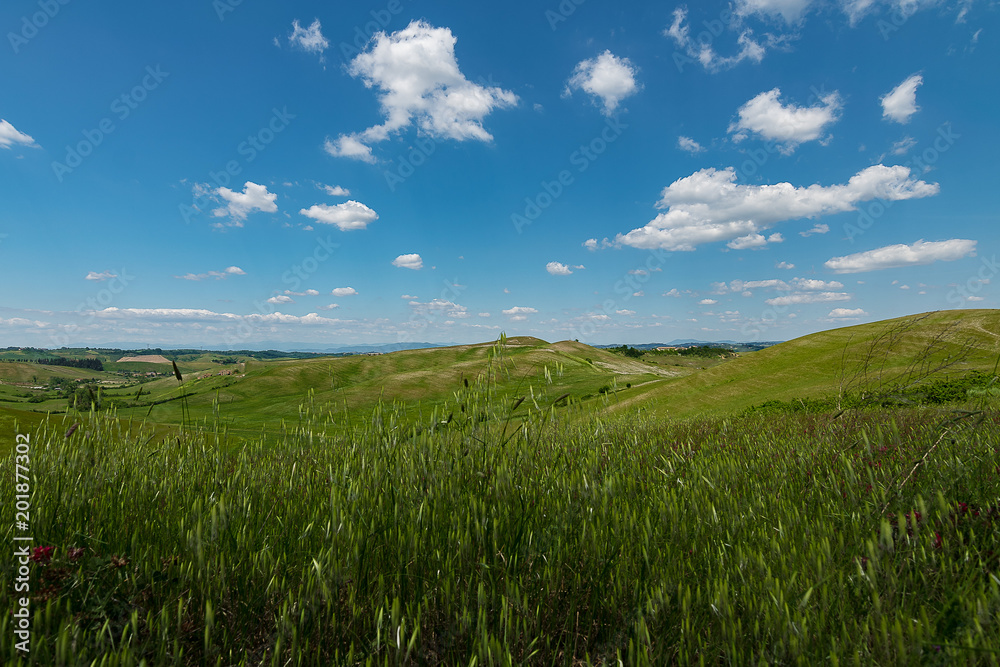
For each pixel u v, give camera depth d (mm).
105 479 3240
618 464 3664
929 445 3213
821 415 10469
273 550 2176
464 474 2994
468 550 2008
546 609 1896
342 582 1854
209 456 4000
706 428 10352
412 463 2984
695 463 4066
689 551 2289
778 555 2100
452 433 3418
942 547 1914
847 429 5484
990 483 2500
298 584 1915
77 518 2590
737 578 1964
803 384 31859
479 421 3441
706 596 1824
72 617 1579
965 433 3066
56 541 2262
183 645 1706
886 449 3500
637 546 2209
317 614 1742
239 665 1534
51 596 1646
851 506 2582
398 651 1514
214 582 1907
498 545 2152
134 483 3279
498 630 1677
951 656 1372
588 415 3877
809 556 2023
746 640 1628
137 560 1992
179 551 2164
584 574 2049
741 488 3572
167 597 1871
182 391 5148
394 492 2662
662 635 1668
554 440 3627
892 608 1646
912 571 1858
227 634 1781
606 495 2578
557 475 3047
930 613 1651
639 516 2564
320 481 3355
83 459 3562
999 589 1491
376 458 3270
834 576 1844
